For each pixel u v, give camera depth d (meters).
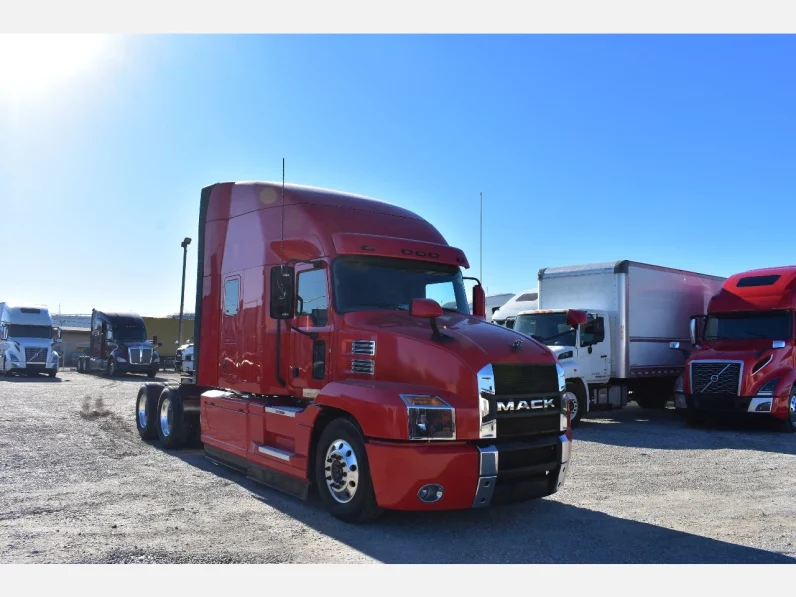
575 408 13.54
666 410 18.09
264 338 7.70
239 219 8.52
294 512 6.30
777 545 5.47
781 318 13.79
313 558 4.95
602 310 14.59
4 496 6.75
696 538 5.66
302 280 7.16
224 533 5.56
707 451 10.52
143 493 7.01
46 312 31.94
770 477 8.45
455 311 7.25
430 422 5.48
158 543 5.25
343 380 6.26
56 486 7.27
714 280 18.05
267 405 7.36
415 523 5.99
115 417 13.59
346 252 6.71
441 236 8.01
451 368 5.69
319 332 6.78
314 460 6.46
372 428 5.61
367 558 4.98
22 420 12.81
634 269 14.85
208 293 9.07
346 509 5.90
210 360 8.92
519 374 5.92
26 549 5.06
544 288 15.90
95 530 5.59
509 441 5.81
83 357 35.69
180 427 9.73
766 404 12.98
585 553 5.18
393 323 6.41
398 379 5.99
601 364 14.11
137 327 32.28
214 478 7.87
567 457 6.22
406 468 5.41
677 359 16.22
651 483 7.97
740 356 13.44
